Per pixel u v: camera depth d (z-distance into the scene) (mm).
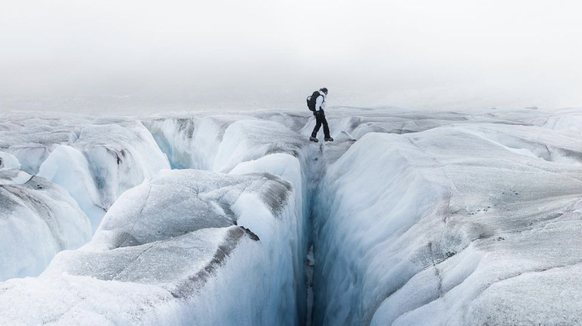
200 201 4223
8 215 5090
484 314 1994
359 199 5117
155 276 2703
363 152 6457
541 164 4629
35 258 5234
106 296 2145
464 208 3510
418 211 3865
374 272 3537
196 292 2633
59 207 6434
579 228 2588
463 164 4633
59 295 2070
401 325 2635
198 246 3162
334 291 4562
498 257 2400
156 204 4082
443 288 2609
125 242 3438
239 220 4035
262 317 3695
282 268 4359
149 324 2121
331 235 5434
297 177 6145
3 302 1968
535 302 1883
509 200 3582
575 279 1958
